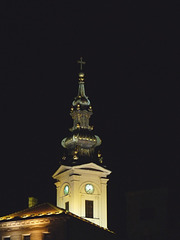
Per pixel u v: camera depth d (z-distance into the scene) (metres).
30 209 72.00
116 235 71.00
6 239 68.25
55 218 66.12
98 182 84.56
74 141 85.12
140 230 32.22
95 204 83.19
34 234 66.75
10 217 70.44
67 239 65.19
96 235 70.62
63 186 85.38
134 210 32.62
